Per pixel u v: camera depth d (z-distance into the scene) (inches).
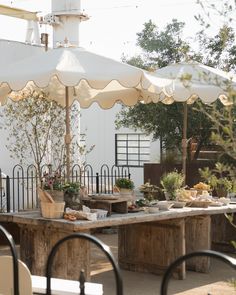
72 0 441.4
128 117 505.7
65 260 210.7
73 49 230.7
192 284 243.6
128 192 244.4
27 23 455.5
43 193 209.0
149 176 467.5
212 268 279.1
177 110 462.6
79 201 216.4
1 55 410.0
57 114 346.3
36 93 308.3
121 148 708.7
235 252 312.8
